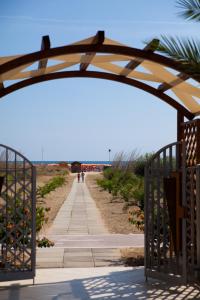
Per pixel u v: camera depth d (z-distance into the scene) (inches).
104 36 306.2
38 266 435.2
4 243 380.8
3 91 360.5
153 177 365.4
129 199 982.4
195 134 349.7
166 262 354.0
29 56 301.7
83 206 1025.5
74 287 346.3
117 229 671.8
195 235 346.3
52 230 662.5
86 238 592.7
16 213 357.1
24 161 351.6
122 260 465.1
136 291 334.0
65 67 361.4
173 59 316.5
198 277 334.3
